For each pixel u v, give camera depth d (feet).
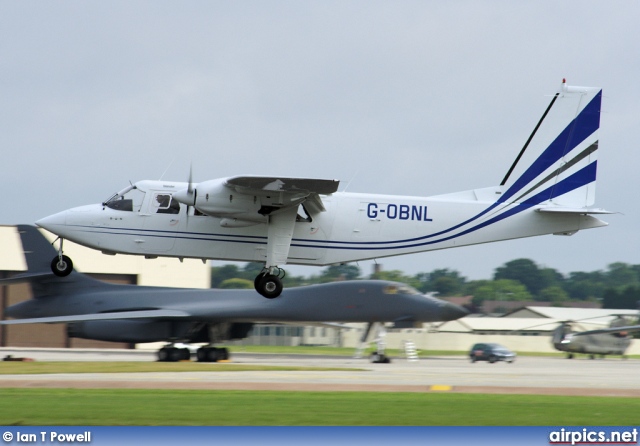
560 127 265.13
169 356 373.61
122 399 179.32
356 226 251.19
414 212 255.29
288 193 234.99
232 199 235.40
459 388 223.92
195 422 148.46
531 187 263.49
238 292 387.14
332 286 382.83
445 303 382.83
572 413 164.76
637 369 359.87
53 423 146.61
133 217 243.60
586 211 256.52
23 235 387.34
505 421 153.89
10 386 212.43
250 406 169.37
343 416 157.17
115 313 371.97
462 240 258.16
